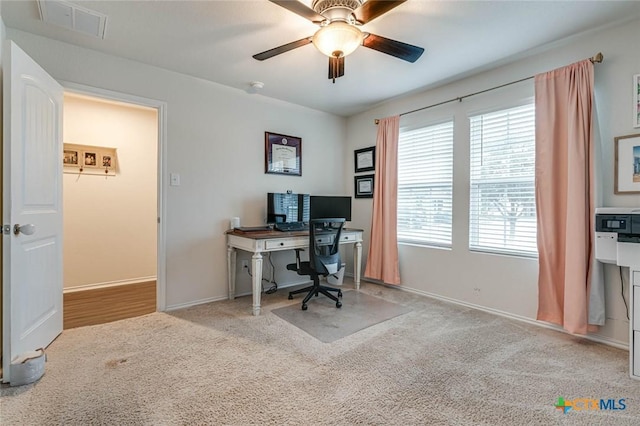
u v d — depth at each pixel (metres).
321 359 2.07
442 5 1.99
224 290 3.44
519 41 2.45
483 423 1.47
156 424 1.45
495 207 2.97
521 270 2.77
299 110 4.07
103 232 3.97
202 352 2.16
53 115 2.30
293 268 3.40
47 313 2.23
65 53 2.50
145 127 4.27
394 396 1.67
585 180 2.32
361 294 3.61
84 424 1.45
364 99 3.84
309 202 3.57
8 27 2.27
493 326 2.64
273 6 2.02
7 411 1.53
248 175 3.60
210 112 3.30
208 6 2.02
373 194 4.14
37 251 2.10
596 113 2.30
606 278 2.30
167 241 3.04
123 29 2.30
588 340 2.36
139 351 2.17
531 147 2.73
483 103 3.03
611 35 2.26
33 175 2.04
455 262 3.28
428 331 2.54
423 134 3.63
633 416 1.53
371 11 1.77
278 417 1.50
